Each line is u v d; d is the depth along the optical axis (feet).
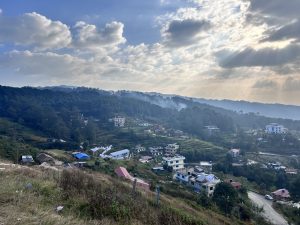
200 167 273.33
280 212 166.50
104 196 32.01
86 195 33.22
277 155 373.40
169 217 32.76
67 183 37.37
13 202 26.50
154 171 241.14
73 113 547.90
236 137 459.32
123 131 448.24
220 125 551.59
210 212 95.86
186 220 35.45
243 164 290.56
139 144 379.14
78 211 28.58
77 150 293.43
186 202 98.78
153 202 45.60
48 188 33.94
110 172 159.84
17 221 21.77
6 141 215.92
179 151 339.36
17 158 166.30
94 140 374.02
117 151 310.65
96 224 25.43
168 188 137.49
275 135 459.73
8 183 33.09
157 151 341.21
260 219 133.59
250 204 155.53
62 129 388.37
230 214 120.26
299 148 409.08
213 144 399.85
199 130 510.17
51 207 28.14
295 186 219.41
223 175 248.93
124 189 53.21
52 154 223.71
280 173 261.24
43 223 22.40
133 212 30.66
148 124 542.98
